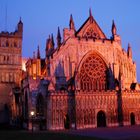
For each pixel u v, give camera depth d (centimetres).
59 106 7744
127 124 8556
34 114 8056
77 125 7800
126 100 8688
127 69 9462
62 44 8594
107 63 9150
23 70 12288
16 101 10412
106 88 9056
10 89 11131
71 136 5194
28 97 8306
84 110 7994
